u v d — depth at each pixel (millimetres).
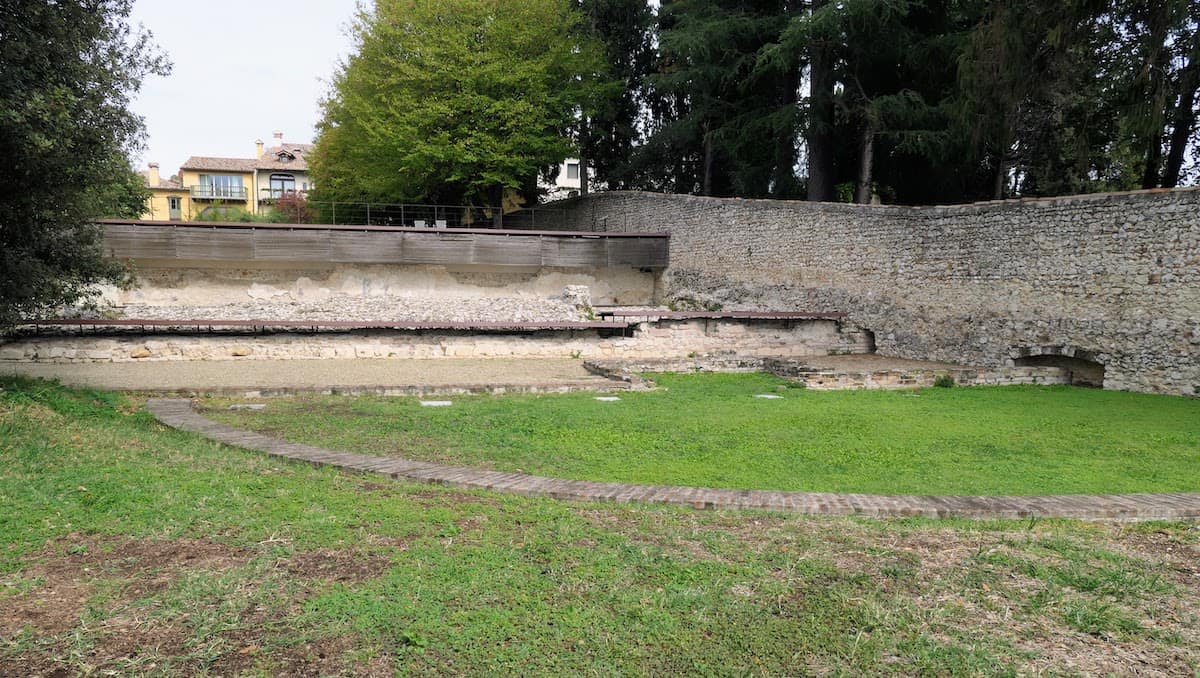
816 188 21719
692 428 8539
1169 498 5203
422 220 30281
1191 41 13203
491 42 26062
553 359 16453
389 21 26203
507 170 27328
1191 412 10375
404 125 25234
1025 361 14875
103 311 14438
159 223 18469
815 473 6367
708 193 27641
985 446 7738
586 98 28125
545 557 3771
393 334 15969
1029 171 22109
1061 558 4004
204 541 3844
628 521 4484
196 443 6723
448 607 3146
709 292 22062
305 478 5344
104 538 3848
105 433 6664
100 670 2574
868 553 3994
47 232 8898
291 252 19578
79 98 7711
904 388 13047
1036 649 2969
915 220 16812
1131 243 12875
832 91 20516
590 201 28062
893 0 17625
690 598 3293
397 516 4367
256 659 2686
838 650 2896
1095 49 15000
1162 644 3039
